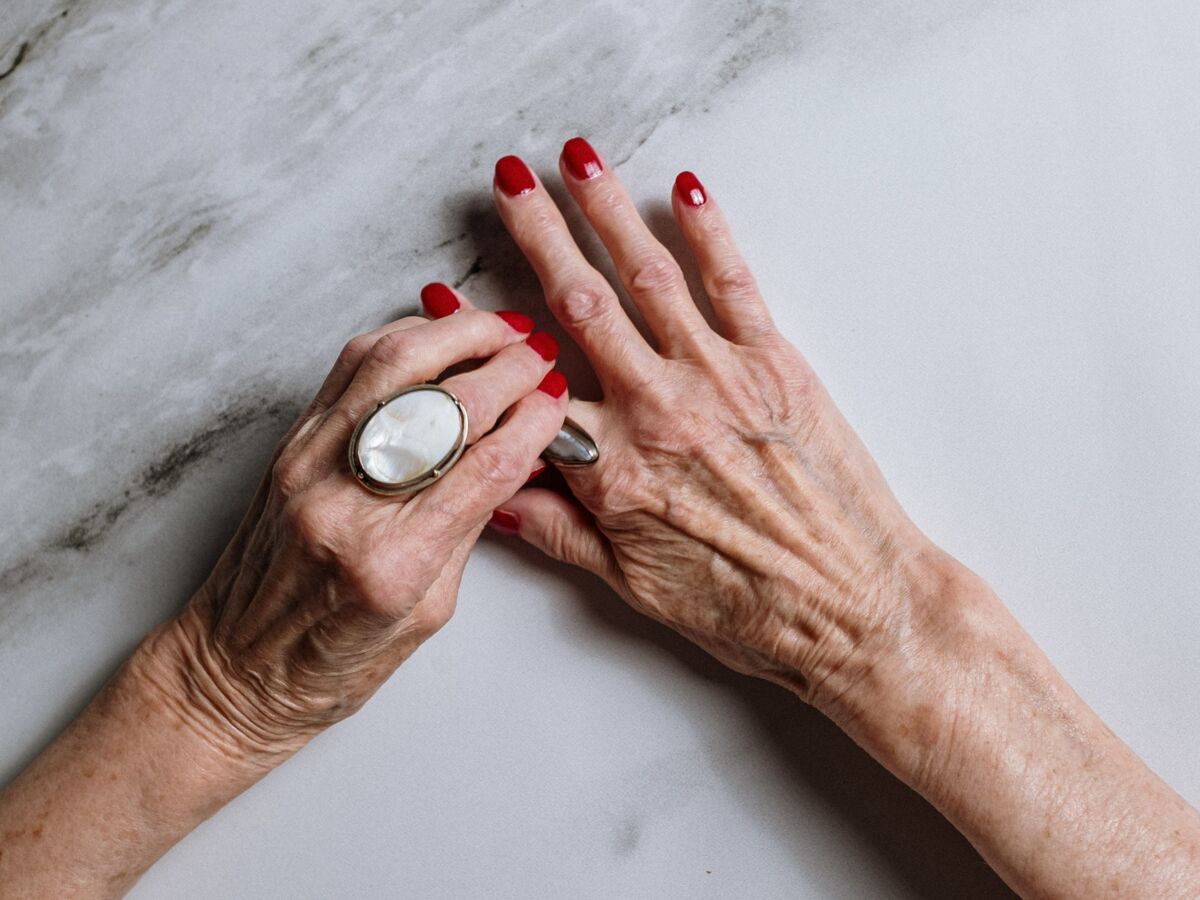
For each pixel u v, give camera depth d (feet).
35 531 1.64
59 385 1.63
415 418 1.29
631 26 1.57
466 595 1.63
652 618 1.60
